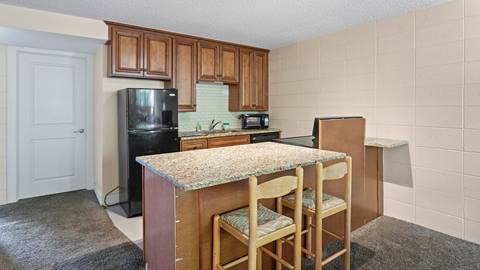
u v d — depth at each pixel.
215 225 1.68
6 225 2.95
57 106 3.98
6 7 2.73
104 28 3.26
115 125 3.64
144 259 2.13
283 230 1.61
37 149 3.88
